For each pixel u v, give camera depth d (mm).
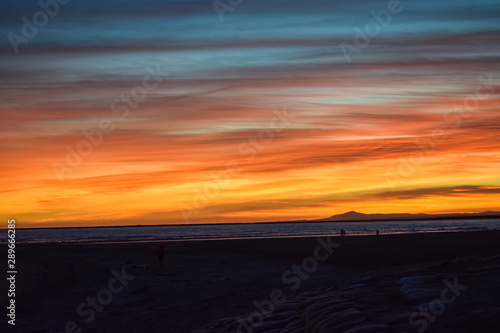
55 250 49250
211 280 27391
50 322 18750
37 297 23906
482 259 14062
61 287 26875
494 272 10734
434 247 34469
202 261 36500
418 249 34156
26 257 42562
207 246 48688
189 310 19219
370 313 8883
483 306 7816
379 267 29234
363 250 36125
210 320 17031
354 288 12000
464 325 7008
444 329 7086
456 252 31547
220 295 22719
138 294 23812
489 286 9219
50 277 30766
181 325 16797
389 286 11406
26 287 27047
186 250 45844
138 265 34125
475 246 33750
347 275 26719
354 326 8266
